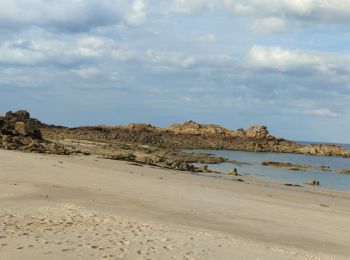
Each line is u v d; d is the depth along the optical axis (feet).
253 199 79.10
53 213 48.88
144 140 342.23
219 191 86.43
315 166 242.37
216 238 42.93
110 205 58.03
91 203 58.29
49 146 145.07
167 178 102.53
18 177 76.84
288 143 429.79
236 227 51.16
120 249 34.81
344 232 54.60
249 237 46.06
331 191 122.93
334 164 288.51
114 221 46.57
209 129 431.84
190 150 325.21
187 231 44.98
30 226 41.19
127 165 126.00
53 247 33.68
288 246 43.62
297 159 321.32
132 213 53.42
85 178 84.28
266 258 36.94
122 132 378.32
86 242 36.24
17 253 31.35
